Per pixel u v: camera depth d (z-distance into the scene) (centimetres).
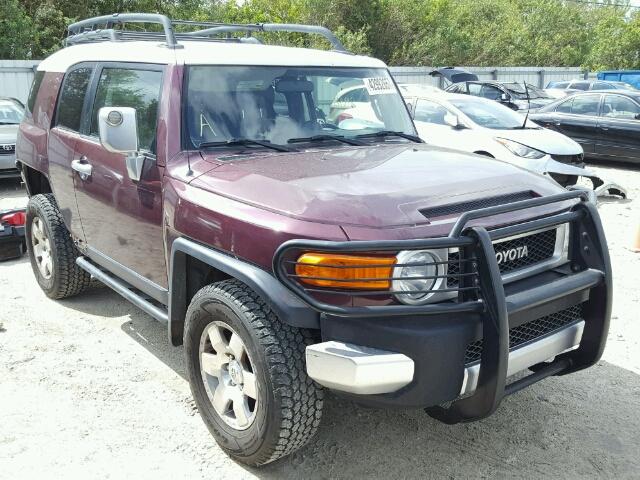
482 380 289
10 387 414
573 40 5275
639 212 934
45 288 567
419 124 1078
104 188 441
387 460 341
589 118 1408
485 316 284
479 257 284
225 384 333
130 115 373
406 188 319
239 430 326
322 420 379
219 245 322
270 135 401
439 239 279
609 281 328
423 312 277
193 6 2686
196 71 394
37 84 583
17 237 681
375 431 368
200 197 340
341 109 439
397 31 3509
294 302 288
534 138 1014
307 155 378
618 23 4388
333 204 297
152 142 396
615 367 448
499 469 333
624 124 1352
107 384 420
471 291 292
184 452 347
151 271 406
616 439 361
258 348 299
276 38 2198
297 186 316
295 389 296
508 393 309
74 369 440
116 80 449
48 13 2339
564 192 334
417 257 285
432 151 407
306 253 285
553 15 5216
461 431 368
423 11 3675
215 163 363
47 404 394
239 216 312
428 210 303
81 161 471
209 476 326
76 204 491
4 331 501
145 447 352
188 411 389
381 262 279
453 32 3703
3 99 1205
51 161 523
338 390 285
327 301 284
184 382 425
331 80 439
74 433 364
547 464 338
